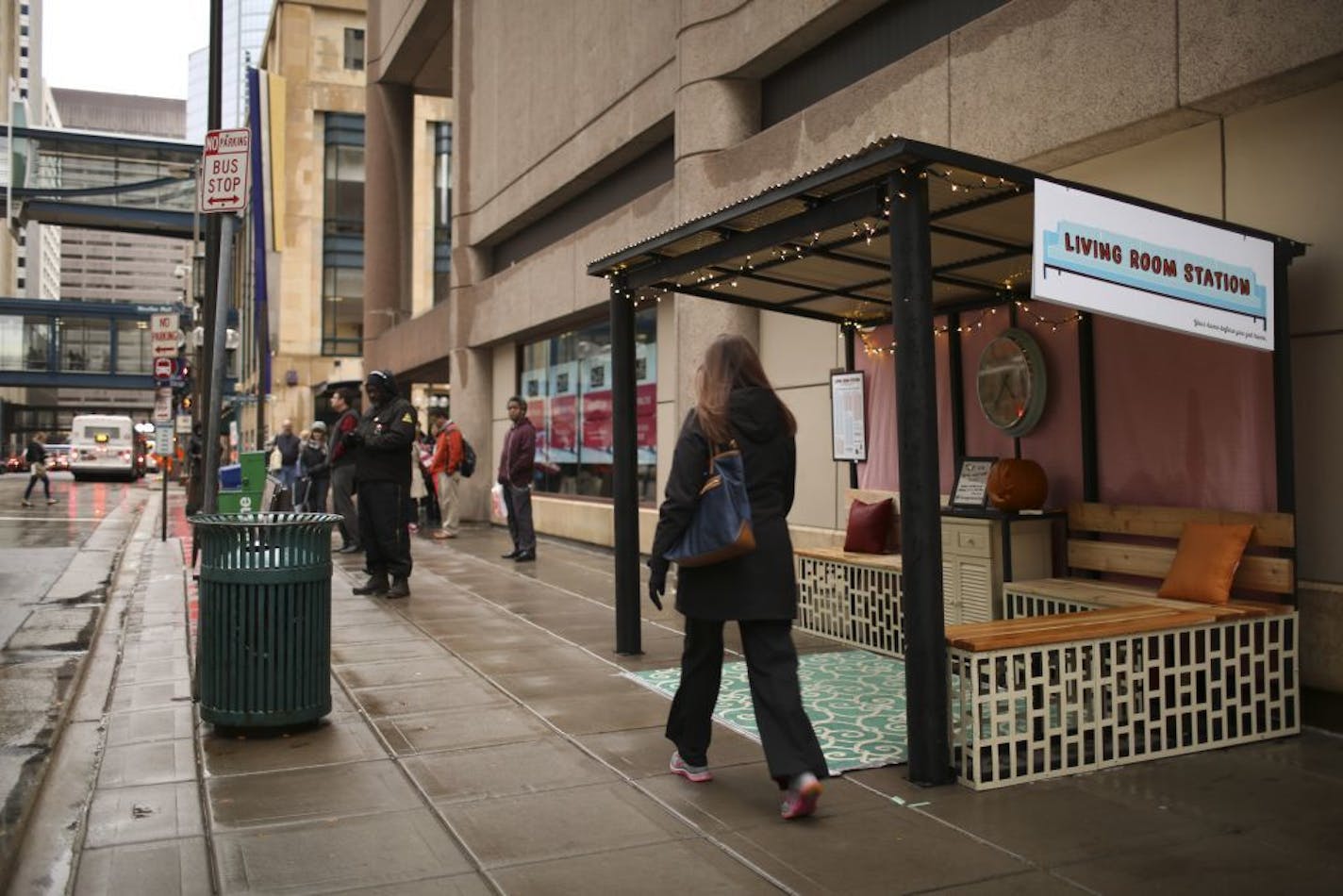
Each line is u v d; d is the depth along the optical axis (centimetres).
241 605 496
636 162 1277
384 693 586
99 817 391
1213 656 476
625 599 689
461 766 454
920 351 426
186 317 3241
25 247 15450
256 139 1942
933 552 425
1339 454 513
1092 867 342
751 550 389
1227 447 566
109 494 3150
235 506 1220
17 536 1659
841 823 382
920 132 757
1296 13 504
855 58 876
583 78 1333
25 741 488
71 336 6269
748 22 954
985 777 429
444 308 1947
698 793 417
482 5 1741
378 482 932
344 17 4534
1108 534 636
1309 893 321
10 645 740
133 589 1045
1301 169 536
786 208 510
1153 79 580
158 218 5078
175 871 341
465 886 330
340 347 4481
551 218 1543
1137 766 450
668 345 1192
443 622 812
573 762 459
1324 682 514
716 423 394
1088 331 646
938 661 425
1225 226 475
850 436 859
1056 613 560
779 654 397
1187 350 589
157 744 489
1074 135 632
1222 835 369
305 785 429
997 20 691
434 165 4275
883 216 463
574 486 1502
